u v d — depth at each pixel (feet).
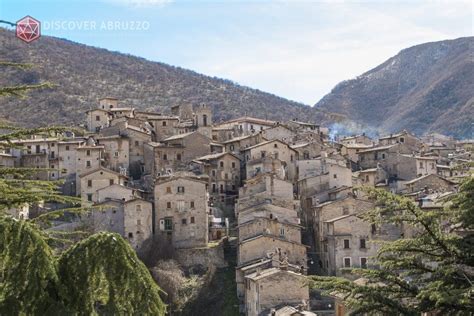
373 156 466.70
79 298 66.44
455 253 82.12
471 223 81.76
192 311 313.73
